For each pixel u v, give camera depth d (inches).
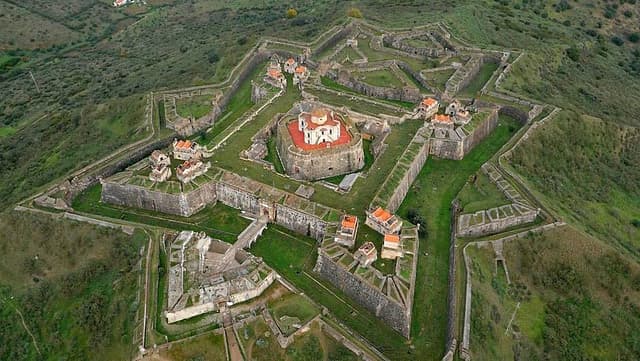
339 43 6988.2
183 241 3786.9
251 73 6638.8
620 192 4734.3
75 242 3919.8
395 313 3280.0
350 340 3102.9
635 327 3449.8
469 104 5521.7
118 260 3727.9
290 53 6732.3
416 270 3678.6
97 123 5718.5
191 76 6638.8
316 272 3750.0
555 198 4301.2
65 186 4456.2
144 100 5748.0
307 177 4579.2
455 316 3208.7
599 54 7564.0
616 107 6067.9
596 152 5083.7
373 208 3966.5
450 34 6919.3
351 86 6028.5
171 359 2992.1
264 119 5275.6
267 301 3368.6
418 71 6058.1
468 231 3873.0
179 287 3378.4
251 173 4485.7
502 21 7746.1
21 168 5378.9
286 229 4151.1
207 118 5423.2
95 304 3442.4
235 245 3814.0
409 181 4500.5
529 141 4817.9
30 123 6594.5
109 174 4741.6
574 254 3740.2
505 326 3339.1
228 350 3036.4
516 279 3629.4
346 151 4562.0
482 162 4835.1
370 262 3567.9
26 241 4042.8
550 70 6555.1
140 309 3299.7
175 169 4507.9
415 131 5032.0
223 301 3307.1
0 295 3814.0
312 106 5344.5
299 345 3058.6
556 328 3398.1
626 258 3727.9
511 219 3937.0
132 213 4333.2
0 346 3528.5
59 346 3380.9
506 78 5871.1
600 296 3580.2
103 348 3225.9
